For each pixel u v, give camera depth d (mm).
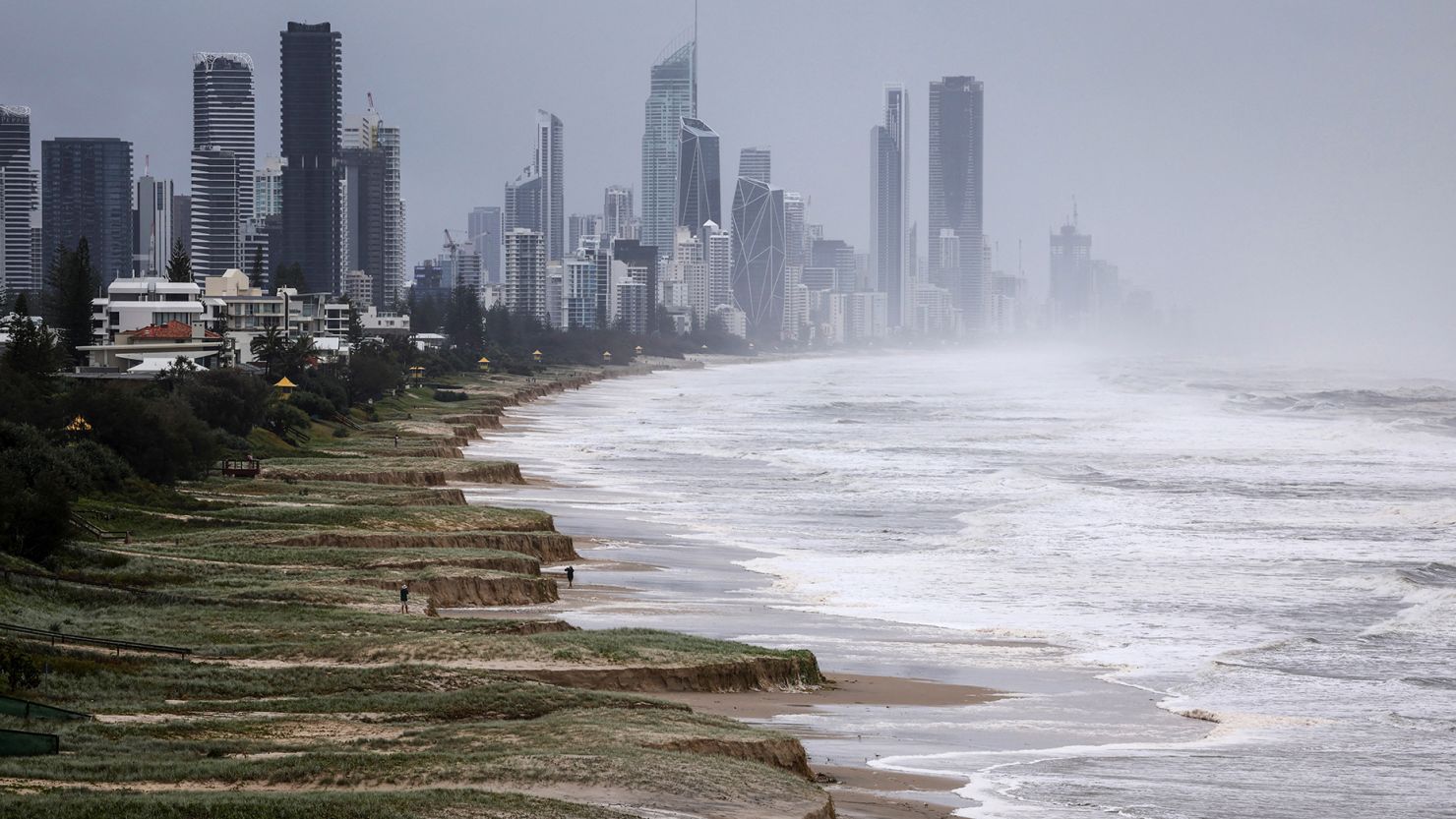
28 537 155625
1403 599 166375
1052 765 99125
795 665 123875
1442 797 92562
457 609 154750
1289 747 105125
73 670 107625
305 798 75125
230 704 101188
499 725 95188
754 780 84562
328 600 146250
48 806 71750
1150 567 188625
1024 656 137250
